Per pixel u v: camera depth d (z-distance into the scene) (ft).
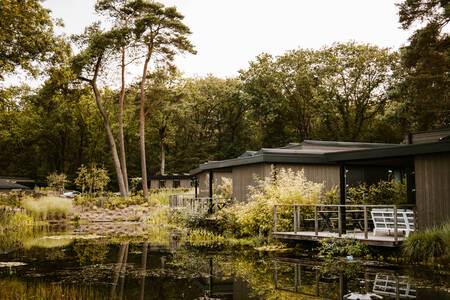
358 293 22.35
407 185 46.21
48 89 107.96
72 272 30.09
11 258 37.04
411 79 78.69
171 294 23.32
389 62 128.06
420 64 71.61
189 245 45.96
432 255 30.86
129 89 129.29
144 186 116.98
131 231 65.46
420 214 35.32
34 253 40.11
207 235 55.83
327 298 21.99
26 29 59.11
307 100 145.59
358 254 34.81
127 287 25.11
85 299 22.17
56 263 34.12
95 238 54.29
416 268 29.66
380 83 132.16
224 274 29.01
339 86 136.36
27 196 96.94
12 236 56.95
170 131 180.86
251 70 145.28
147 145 201.16
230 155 179.73
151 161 203.41
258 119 149.28
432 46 69.00
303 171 50.72
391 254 34.01
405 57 72.95
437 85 72.18
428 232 32.01
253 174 53.62
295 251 39.73
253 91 144.66
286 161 50.96
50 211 90.33
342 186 39.96
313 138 148.97
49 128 181.47
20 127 177.68
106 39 106.42
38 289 24.45
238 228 53.62
